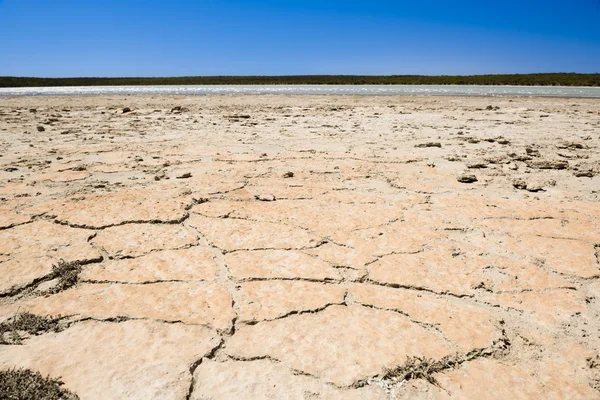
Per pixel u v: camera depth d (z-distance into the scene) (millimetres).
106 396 1370
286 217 2965
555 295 1990
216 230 2711
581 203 3334
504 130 7555
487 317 1816
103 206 3156
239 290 1997
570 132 7297
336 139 6480
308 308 1859
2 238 2562
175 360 1535
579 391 1431
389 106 13258
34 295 1947
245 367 1512
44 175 4188
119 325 1734
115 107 13406
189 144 6047
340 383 1440
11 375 1435
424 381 1459
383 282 2080
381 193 3596
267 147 5785
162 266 2221
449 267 2242
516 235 2678
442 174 4277
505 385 1448
